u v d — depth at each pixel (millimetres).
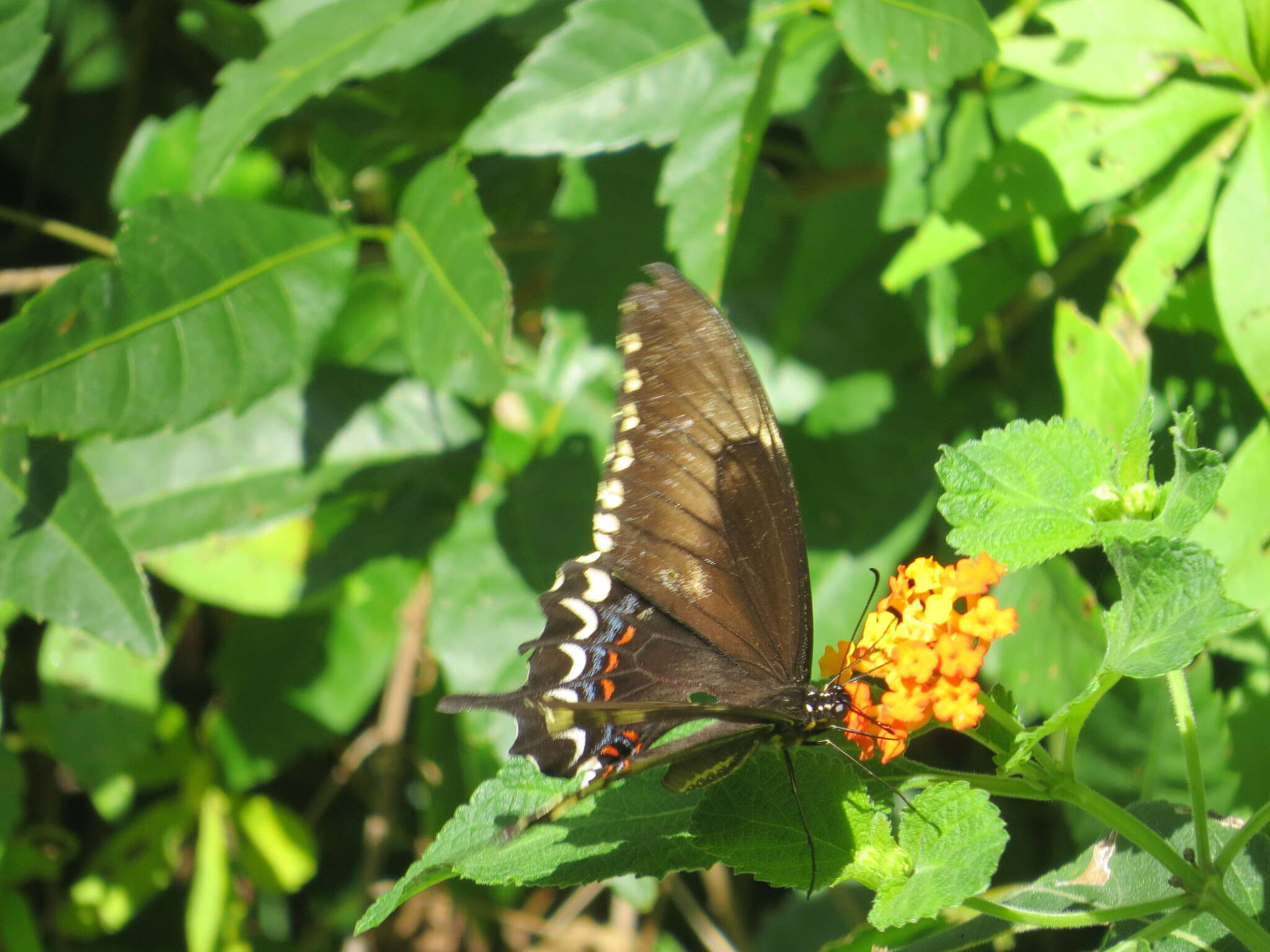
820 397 526
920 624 433
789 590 452
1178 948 440
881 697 446
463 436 533
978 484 439
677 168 480
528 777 447
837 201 517
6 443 489
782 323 519
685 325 453
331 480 527
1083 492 437
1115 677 423
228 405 489
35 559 487
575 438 528
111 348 480
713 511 455
